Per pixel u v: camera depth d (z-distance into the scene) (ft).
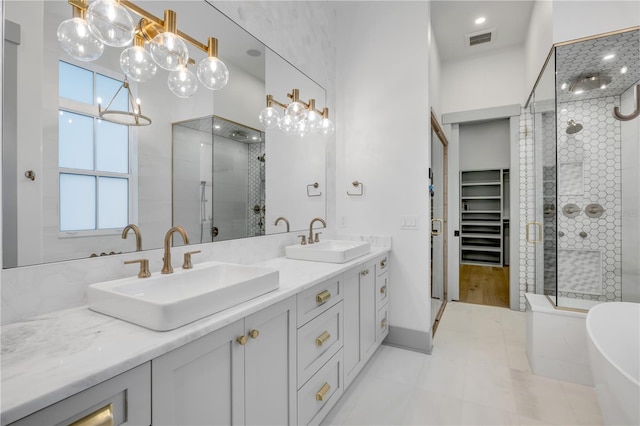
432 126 10.51
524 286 11.42
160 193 4.51
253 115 6.36
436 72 11.41
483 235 19.48
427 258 8.25
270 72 6.82
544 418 5.60
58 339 2.63
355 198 9.23
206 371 3.02
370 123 9.03
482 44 12.01
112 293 3.17
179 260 4.77
